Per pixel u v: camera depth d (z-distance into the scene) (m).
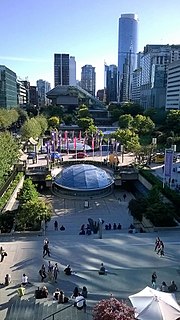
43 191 88.44
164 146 134.00
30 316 29.62
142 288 34.75
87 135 151.00
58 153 119.56
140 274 37.69
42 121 161.75
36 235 50.97
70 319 29.08
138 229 58.22
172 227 52.50
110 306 22.91
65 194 83.00
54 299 32.25
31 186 63.06
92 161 109.50
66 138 129.25
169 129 157.88
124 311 22.55
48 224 62.59
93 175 85.12
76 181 82.75
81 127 183.38
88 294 33.44
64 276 37.19
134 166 101.69
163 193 69.88
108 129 198.38
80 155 121.69
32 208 53.50
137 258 41.91
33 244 46.34
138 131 161.75
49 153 106.69
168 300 26.72
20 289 32.94
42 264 40.16
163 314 24.94
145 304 25.84
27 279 35.69
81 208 73.12
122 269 38.88
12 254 43.00
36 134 139.25
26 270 38.84
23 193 61.97
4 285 35.25
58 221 64.38
